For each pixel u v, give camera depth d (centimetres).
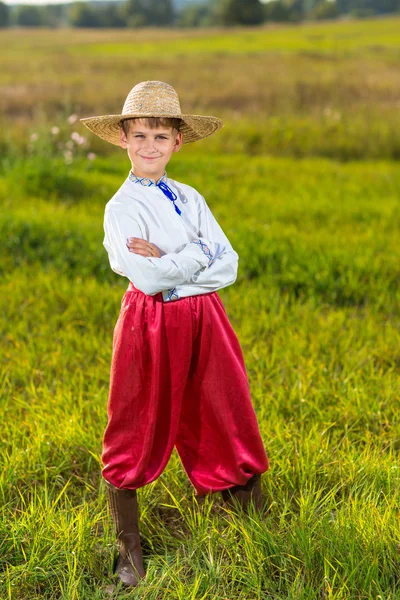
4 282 560
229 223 707
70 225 679
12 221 669
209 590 242
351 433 341
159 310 235
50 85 2122
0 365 417
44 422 341
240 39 4900
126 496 252
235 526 260
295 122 1416
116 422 246
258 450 258
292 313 500
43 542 260
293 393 368
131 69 2628
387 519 261
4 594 244
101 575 252
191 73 2436
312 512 266
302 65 2691
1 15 12744
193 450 264
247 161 1127
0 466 305
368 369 404
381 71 2430
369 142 1258
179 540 272
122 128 241
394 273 573
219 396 248
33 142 1037
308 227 708
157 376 238
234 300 514
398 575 245
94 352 440
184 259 228
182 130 257
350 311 511
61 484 308
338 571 245
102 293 530
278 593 242
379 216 760
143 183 240
